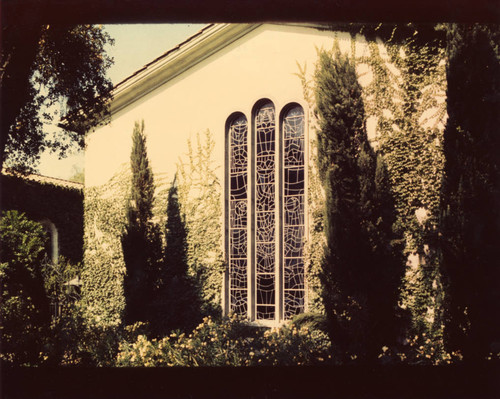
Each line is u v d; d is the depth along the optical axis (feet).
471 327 24.43
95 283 51.34
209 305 42.55
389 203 33.32
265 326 39.34
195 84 46.06
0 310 31.27
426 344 28.32
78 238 64.59
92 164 52.90
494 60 25.48
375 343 29.30
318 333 34.99
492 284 24.47
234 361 28.45
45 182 61.52
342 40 37.52
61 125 41.47
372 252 30.91
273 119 41.52
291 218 39.75
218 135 44.14
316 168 38.42
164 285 44.52
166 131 47.42
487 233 24.88
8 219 33.40
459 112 25.90
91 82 40.45
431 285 32.14
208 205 43.93
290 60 40.63
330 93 33.14
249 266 41.11
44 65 38.42
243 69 43.24
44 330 32.27
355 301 30.30
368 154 32.07
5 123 30.19
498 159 25.13
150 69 47.60
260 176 41.73
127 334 38.17
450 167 26.09
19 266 32.58
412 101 34.22
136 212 45.68
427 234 32.63
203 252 43.62
